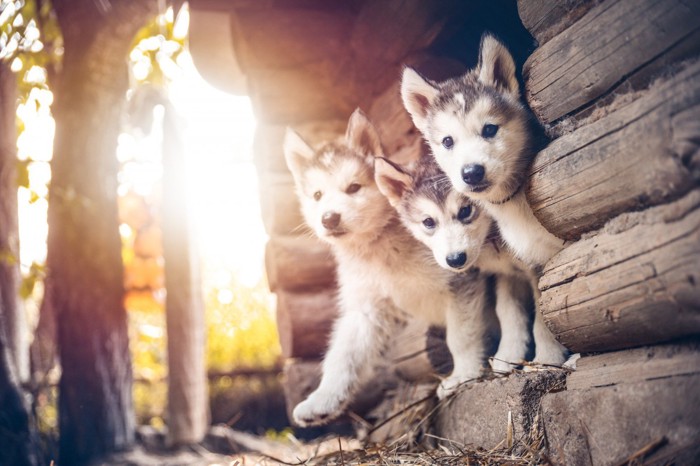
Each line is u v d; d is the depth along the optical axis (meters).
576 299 0.79
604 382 0.77
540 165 0.85
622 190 0.73
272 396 2.36
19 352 2.13
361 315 1.24
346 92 1.57
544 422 0.85
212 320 2.64
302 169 1.31
